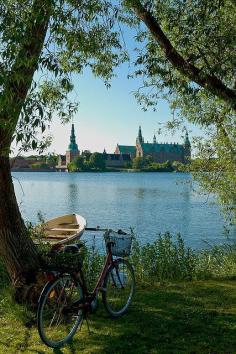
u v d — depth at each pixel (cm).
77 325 575
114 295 682
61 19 577
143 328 609
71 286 577
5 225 680
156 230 2742
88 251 907
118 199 5538
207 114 1141
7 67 478
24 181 12175
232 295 792
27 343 554
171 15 877
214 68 852
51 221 1524
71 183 10781
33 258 696
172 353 525
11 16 498
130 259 995
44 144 580
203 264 1094
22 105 487
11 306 656
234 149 1176
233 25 895
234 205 1224
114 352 529
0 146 626
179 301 747
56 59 552
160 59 895
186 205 4591
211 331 600
